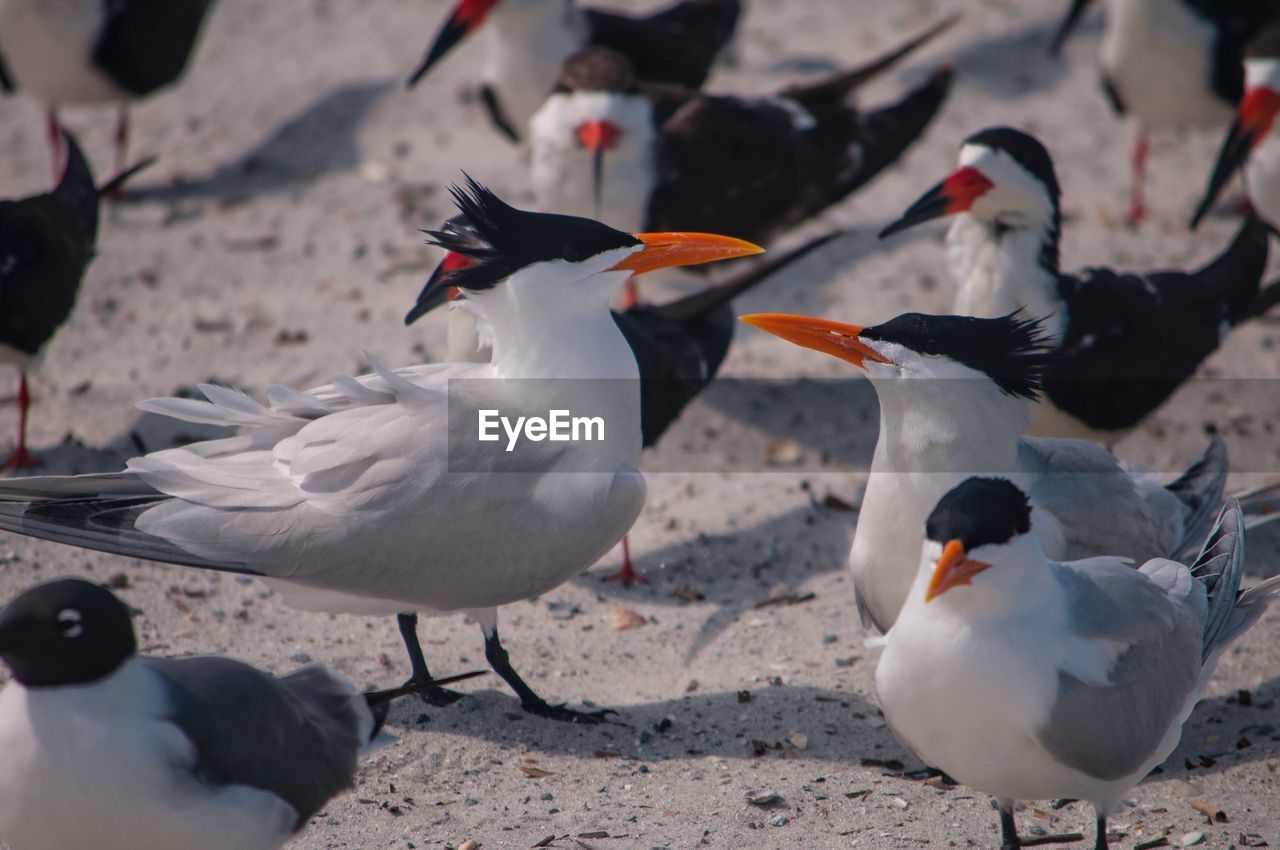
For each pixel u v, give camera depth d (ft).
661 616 35.42
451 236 30.83
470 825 26.66
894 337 27.04
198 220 55.42
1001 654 22.35
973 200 35.60
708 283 49.24
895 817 26.96
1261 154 47.60
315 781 22.97
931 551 22.27
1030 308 36.29
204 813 21.44
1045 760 23.09
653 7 72.79
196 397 43.70
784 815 26.94
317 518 27.68
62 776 20.86
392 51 68.85
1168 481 40.86
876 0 73.87
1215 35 52.11
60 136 56.59
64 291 39.68
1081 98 65.05
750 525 39.50
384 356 46.06
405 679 31.76
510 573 28.78
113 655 20.84
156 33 54.34
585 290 29.07
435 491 27.89
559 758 29.27
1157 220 55.47
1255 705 30.99
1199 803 27.35
